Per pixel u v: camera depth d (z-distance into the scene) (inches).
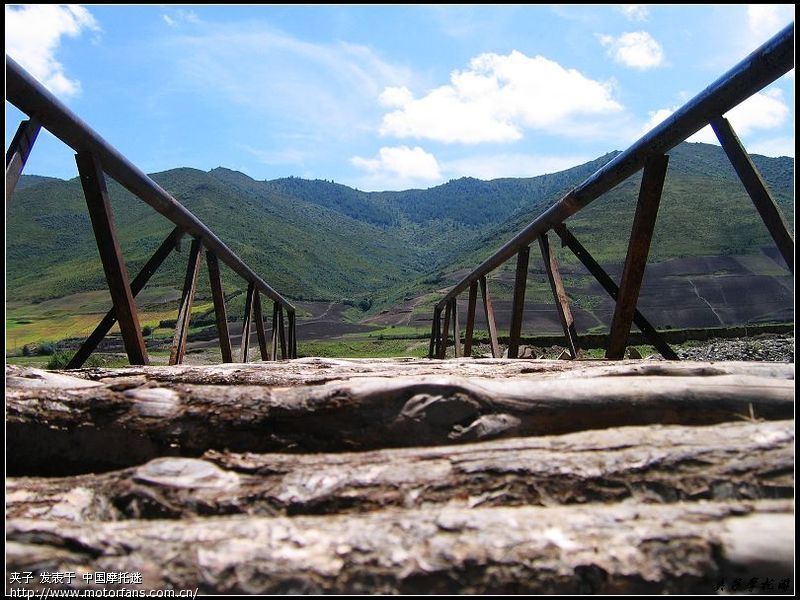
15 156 139.2
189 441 117.0
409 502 101.5
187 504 103.3
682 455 106.7
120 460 116.9
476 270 402.6
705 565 88.5
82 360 194.2
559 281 251.9
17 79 133.6
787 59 125.2
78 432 117.4
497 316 2151.8
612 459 106.6
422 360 242.8
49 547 93.5
